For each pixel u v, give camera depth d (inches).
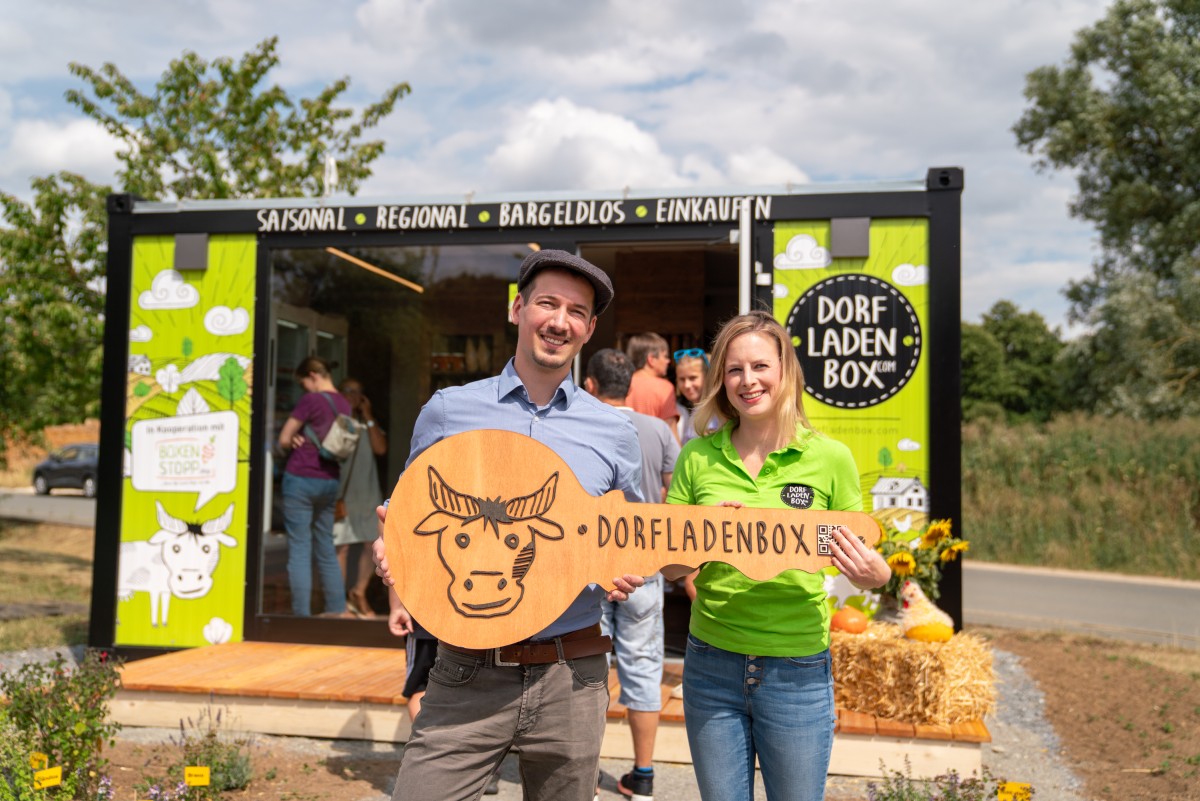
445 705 93.0
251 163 484.4
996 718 231.8
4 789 129.2
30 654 285.3
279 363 264.7
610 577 94.6
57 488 1144.8
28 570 510.9
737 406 106.1
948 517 229.5
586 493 95.6
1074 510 652.1
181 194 490.0
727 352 107.6
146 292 267.9
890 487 233.0
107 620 261.4
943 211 235.0
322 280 264.8
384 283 263.6
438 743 92.0
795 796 101.3
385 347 262.7
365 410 262.7
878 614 216.5
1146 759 197.0
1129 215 1077.8
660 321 369.4
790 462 105.1
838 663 194.2
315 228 261.6
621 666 167.2
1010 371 1841.8
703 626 105.3
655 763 190.7
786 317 239.8
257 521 259.6
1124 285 995.3
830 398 236.7
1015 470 700.7
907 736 181.5
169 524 262.2
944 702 183.3
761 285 241.3
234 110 499.2
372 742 199.6
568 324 95.1
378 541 95.3
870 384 235.5
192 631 259.8
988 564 629.0
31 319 477.4
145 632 261.0
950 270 233.5
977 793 147.3
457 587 93.7
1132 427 730.2
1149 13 1074.7
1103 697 253.3
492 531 94.5
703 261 368.5
